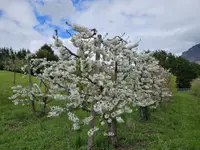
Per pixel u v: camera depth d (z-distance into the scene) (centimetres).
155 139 626
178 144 568
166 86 1346
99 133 659
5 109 1052
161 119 891
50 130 703
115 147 556
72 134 660
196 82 2138
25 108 1073
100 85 425
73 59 437
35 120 857
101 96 431
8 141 623
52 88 477
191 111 1145
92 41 430
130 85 615
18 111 962
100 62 433
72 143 575
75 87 433
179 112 1117
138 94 625
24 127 766
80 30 427
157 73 1145
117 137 582
